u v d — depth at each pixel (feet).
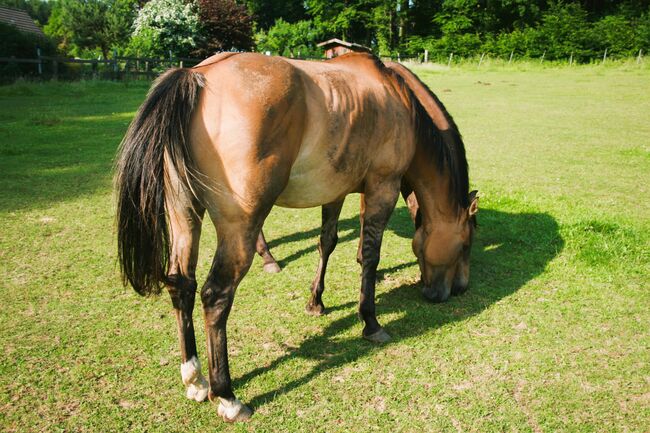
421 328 11.77
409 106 11.28
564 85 69.87
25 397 8.80
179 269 8.69
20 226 17.28
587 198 22.20
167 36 82.48
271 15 174.60
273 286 13.94
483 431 8.30
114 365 9.88
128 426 8.23
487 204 21.12
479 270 15.19
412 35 137.80
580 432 8.30
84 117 39.81
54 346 10.43
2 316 11.54
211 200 8.10
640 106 50.88
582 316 12.32
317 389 9.37
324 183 9.65
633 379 9.79
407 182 13.11
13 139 30.68
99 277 13.84
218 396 8.43
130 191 7.52
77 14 133.69
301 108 8.56
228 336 11.22
